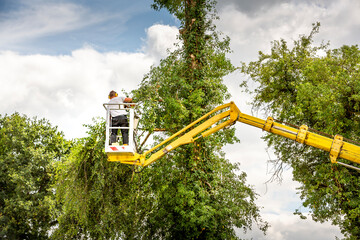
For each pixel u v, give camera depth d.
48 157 31.02
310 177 18.45
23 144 30.97
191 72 17.30
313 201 18.05
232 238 16.17
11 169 30.02
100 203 17.00
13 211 29.44
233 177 17.81
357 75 15.42
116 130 10.45
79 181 16.48
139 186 17.50
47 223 30.28
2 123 33.12
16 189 29.36
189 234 15.84
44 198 29.09
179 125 16.39
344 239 17.34
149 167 17.34
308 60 18.94
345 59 16.98
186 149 16.44
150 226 17.64
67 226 17.89
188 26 17.95
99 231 16.89
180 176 16.31
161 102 15.96
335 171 16.14
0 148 32.72
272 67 19.45
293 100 19.16
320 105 15.32
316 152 17.88
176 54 17.58
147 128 15.16
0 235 28.25
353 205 15.87
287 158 19.33
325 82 16.64
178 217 16.47
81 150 16.61
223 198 16.25
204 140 16.34
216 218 15.96
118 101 10.60
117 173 16.97
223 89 17.55
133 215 17.50
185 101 16.17
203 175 15.99
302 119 17.81
